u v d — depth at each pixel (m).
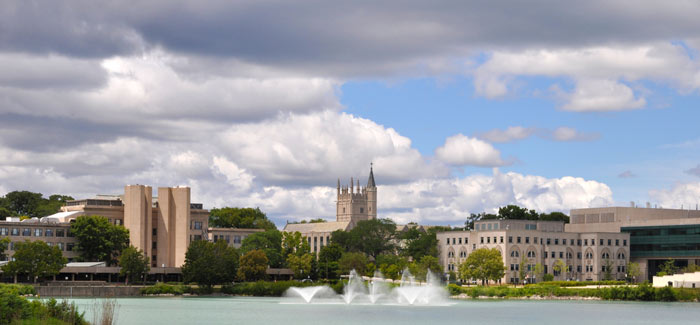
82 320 113.75
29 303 111.56
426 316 194.38
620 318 189.50
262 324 170.50
